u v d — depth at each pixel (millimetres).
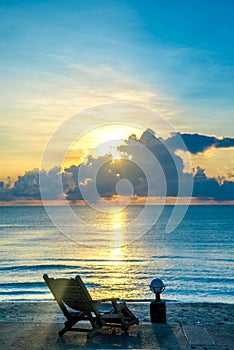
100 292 24781
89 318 6941
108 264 40969
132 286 27500
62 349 6184
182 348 6164
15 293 24016
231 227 91625
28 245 62156
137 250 54000
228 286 28125
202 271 35875
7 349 6223
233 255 47969
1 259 46156
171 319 11211
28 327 7566
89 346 6324
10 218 145375
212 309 12773
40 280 31266
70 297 6871
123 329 6992
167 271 35906
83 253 51281
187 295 24375
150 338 6715
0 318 11109
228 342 6477
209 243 61750
